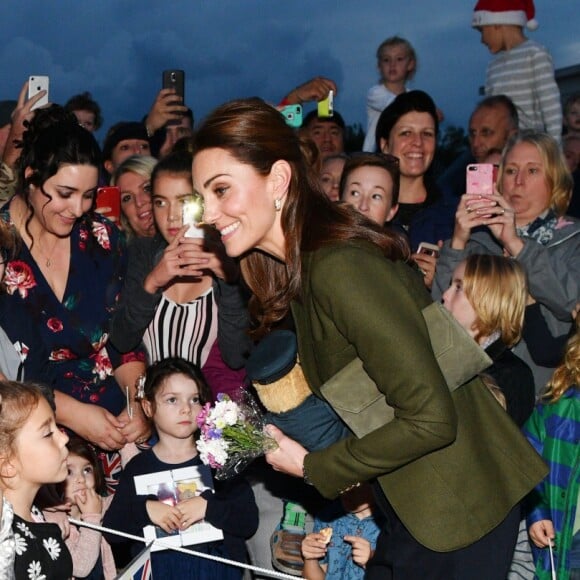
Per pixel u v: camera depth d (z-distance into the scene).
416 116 5.96
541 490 4.27
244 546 4.61
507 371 4.60
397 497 3.05
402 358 2.83
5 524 3.20
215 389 4.97
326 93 6.73
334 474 3.01
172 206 5.11
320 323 2.98
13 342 4.44
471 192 5.28
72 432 4.62
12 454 3.46
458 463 3.04
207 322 4.99
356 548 4.05
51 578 3.43
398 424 2.90
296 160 3.01
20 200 4.54
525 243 5.13
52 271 4.57
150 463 4.61
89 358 4.71
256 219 2.98
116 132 7.11
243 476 4.65
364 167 5.32
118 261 4.78
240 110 2.98
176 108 7.10
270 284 3.31
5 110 6.77
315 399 3.19
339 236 2.96
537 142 5.57
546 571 4.23
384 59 7.84
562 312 5.10
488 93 7.62
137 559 3.38
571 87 8.45
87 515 4.39
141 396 4.68
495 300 4.57
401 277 3.02
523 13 7.43
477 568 3.07
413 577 3.09
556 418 4.27
